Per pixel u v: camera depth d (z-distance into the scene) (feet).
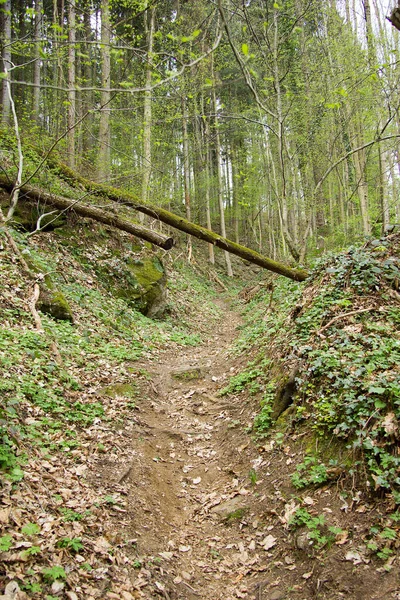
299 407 16.38
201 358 31.76
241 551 12.55
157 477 16.26
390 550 10.05
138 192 50.01
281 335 22.67
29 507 11.16
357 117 42.19
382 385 13.46
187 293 57.26
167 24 43.50
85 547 10.84
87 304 30.53
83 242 36.58
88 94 41.96
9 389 16.05
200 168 99.91
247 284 89.20
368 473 12.12
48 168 34.86
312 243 60.59
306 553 11.30
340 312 19.19
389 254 21.11
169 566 11.91
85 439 16.38
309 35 45.75
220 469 17.19
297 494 13.46
